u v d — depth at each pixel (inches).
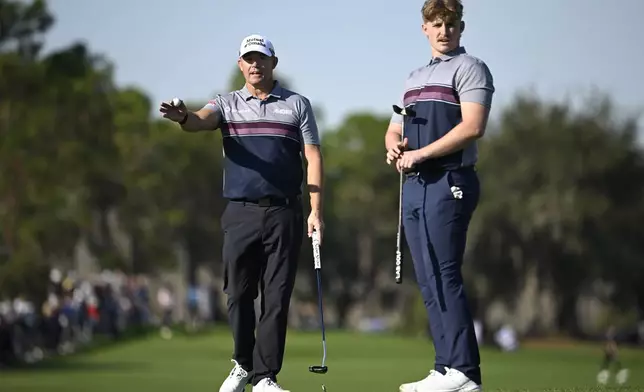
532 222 5068.9
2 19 4384.8
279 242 741.9
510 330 4490.7
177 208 6973.4
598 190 5187.0
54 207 3826.3
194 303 6619.1
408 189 735.7
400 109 737.6
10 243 3595.0
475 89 714.8
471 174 729.6
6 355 2615.7
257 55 746.8
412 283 6402.6
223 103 753.0
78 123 4094.5
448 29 732.0
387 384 1952.5
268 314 742.5
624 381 2456.9
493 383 2233.0
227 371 2493.8
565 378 2492.6
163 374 2386.8
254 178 740.0
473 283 5191.9
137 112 7308.1
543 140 5191.9
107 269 4879.4
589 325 6314.0
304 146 755.4
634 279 5260.8
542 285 5236.2
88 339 3627.0
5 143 3794.3
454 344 719.1
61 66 4424.2
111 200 4633.4
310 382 2007.9
